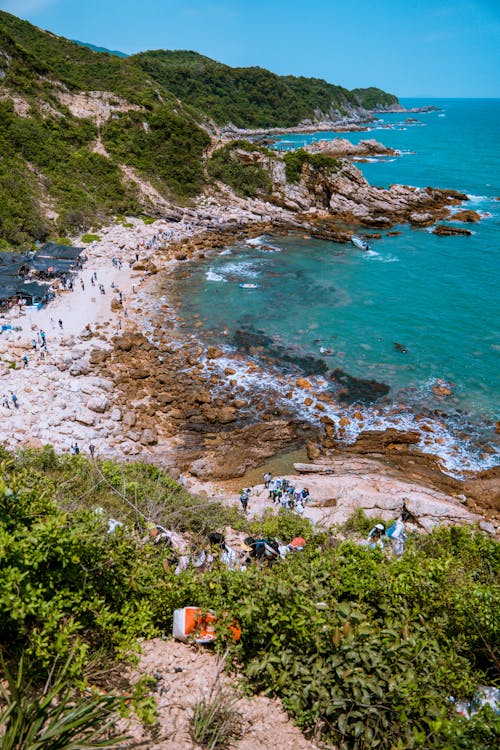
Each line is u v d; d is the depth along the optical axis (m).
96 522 8.44
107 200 66.19
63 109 73.75
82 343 37.09
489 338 38.78
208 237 63.94
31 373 32.19
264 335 40.00
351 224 72.00
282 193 78.75
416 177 97.94
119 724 5.85
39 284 45.56
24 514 7.54
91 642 6.99
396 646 6.75
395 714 6.14
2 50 72.12
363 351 37.41
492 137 164.25
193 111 102.56
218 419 30.12
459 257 57.19
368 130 189.38
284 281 51.22
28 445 24.47
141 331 40.34
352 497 22.61
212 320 42.53
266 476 25.28
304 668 6.79
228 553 12.28
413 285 49.56
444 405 31.23
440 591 8.35
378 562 10.15
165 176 74.31
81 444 26.48
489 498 24.28
